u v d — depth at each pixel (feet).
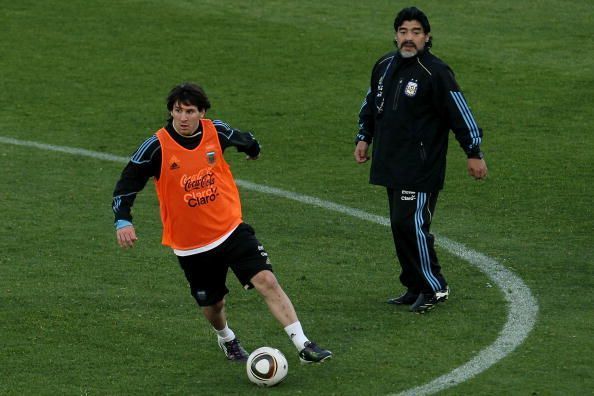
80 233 116.57
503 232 116.06
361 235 116.37
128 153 149.48
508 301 95.76
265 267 80.89
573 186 131.64
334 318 92.38
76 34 200.23
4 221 120.47
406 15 91.76
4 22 205.26
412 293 95.20
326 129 157.79
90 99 172.14
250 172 140.36
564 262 106.11
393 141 93.09
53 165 143.43
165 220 81.82
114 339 88.17
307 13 209.56
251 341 88.07
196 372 81.92
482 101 167.53
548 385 78.18
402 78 92.53
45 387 79.10
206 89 175.32
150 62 187.83
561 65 181.78
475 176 92.84
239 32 200.54
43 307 95.04
